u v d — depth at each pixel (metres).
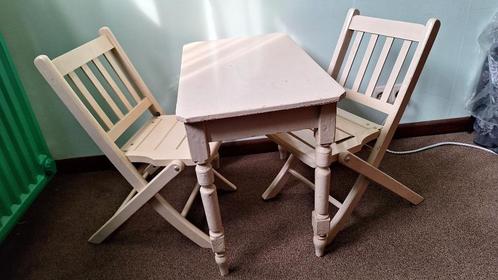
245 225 1.30
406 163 1.56
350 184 1.48
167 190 1.54
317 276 1.08
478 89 1.58
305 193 1.45
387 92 1.09
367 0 1.42
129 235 1.30
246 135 0.85
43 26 1.36
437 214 1.28
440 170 1.50
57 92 0.96
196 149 0.84
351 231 1.23
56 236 1.33
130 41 1.42
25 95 1.38
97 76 1.47
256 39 1.27
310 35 1.48
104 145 1.05
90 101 1.08
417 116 1.72
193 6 1.38
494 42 1.44
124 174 1.10
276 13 1.43
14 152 1.28
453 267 1.07
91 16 1.36
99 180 1.64
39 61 0.92
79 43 1.41
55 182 1.64
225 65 1.03
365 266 1.10
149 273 1.15
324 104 0.80
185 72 1.00
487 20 1.49
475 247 1.13
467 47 1.55
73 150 1.65
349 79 1.58
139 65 1.47
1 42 1.24
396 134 1.73
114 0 1.34
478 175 1.46
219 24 1.42
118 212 1.19
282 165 1.64
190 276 1.12
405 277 1.06
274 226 1.29
